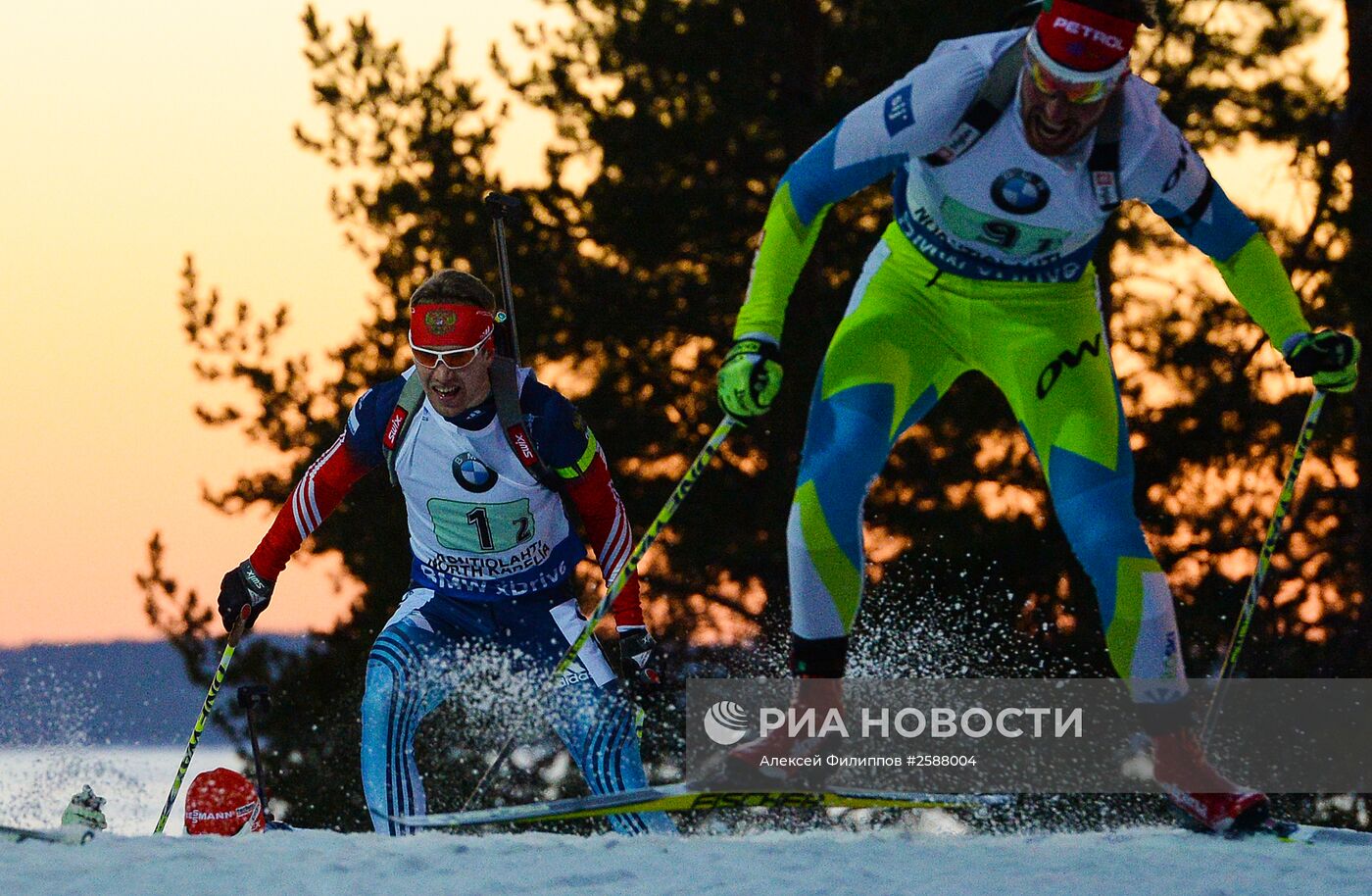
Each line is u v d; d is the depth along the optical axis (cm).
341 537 4206
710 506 4122
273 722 4184
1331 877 1186
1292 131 4375
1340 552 4328
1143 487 4206
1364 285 4162
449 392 1548
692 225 4300
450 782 3716
